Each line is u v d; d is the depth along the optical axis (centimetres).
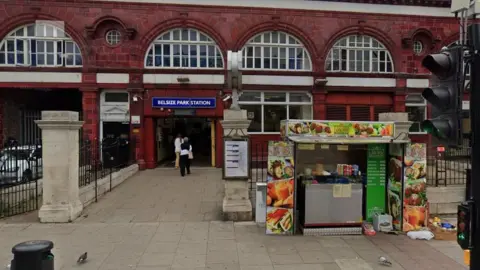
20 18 1448
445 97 358
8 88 1488
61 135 713
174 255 524
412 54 1667
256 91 1597
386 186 679
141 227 664
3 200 790
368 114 1662
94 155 1037
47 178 705
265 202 681
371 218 670
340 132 637
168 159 1864
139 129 1519
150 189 1050
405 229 638
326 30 1612
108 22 1496
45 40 1482
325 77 1606
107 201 889
